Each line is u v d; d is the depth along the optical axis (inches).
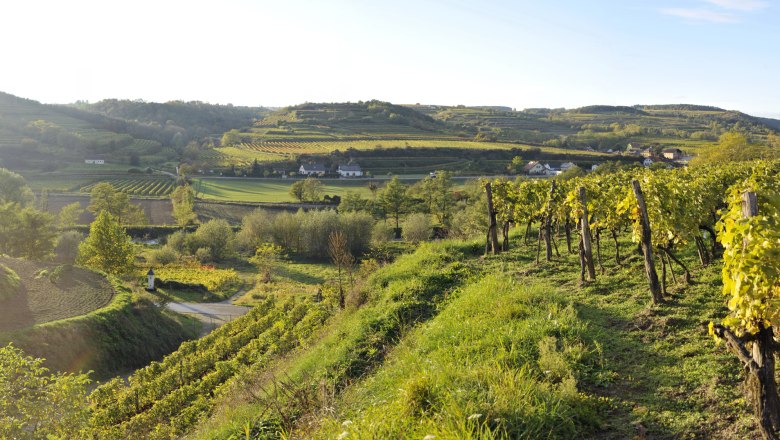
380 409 289.7
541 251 765.9
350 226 2878.9
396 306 564.7
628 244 719.7
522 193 837.2
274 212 3708.2
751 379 244.1
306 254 2974.9
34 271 1638.8
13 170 4658.0
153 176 5064.0
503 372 314.3
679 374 306.7
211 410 702.5
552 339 362.3
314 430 294.0
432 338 429.1
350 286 890.7
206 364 1101.1
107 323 1293.1
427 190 3796.8
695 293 441.7
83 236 2920.8
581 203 559.8
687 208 503.8
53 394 601.9
